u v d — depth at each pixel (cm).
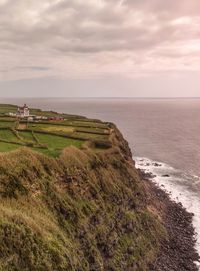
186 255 5756
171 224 6875
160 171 11119
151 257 5488
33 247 3372
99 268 4341
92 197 5222
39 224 3759
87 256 4291
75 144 6575
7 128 7488
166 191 8962
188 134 19712
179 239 6291
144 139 17788
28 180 4284
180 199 8431
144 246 5588
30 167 4491
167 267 5350
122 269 4800
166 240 6153
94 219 4888
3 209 3506
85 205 4912
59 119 10256
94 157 6122
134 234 5631
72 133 7750
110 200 5612
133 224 5791
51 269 3344
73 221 4450
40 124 8919
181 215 7375
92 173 5681
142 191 7081
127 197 6156
